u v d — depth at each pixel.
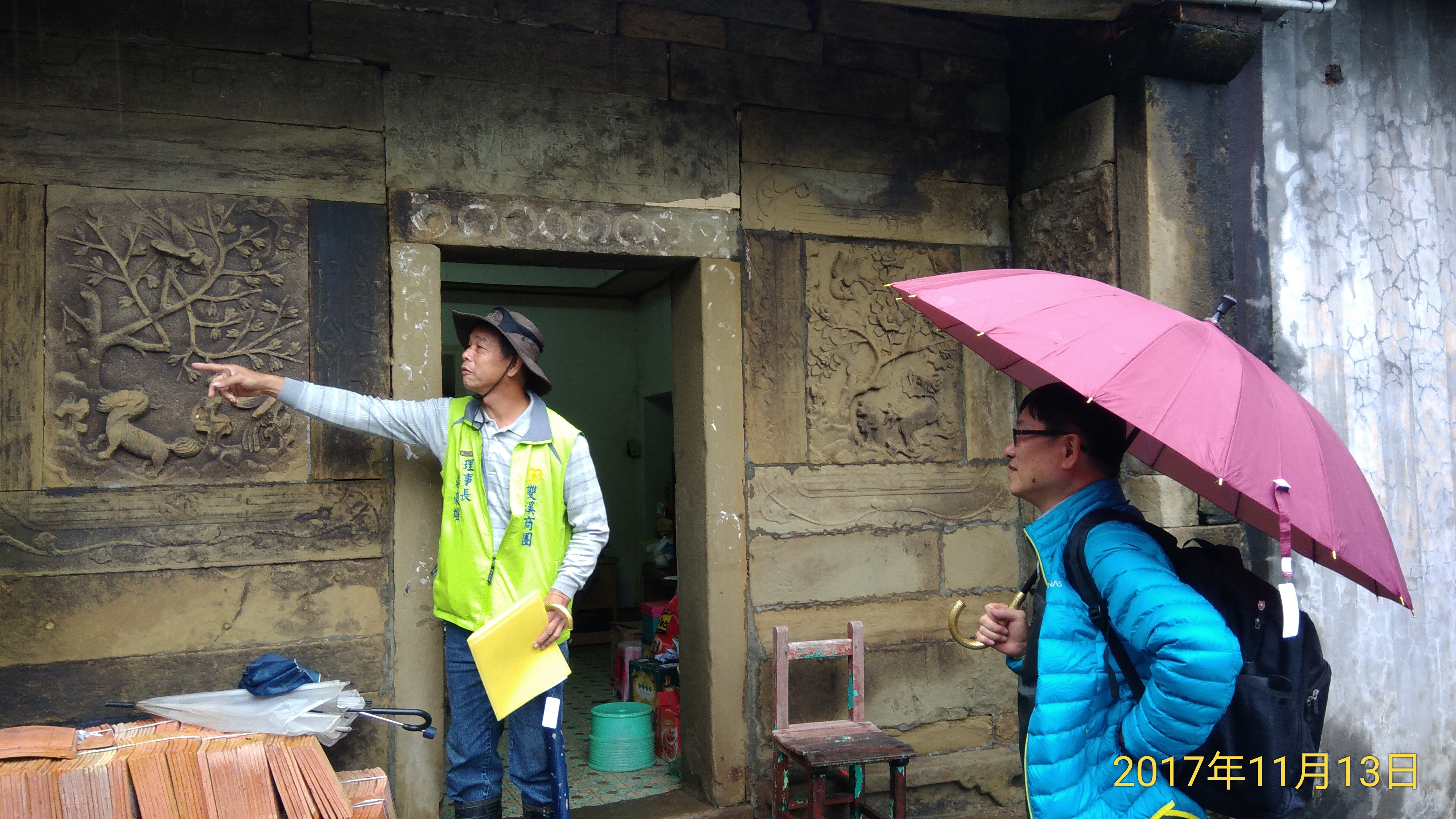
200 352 2.91
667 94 3.51
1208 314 3.52
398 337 3.10
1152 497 3.45
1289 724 1.77
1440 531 4.14
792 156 3.70
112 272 2.84
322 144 3.07
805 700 3.63
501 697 2.64
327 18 3.08
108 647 2.79
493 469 2.87
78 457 2.79
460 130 3.22
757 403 3.60
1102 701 1.87
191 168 2.93
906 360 3.86
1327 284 3.94
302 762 2.43
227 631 2.91
